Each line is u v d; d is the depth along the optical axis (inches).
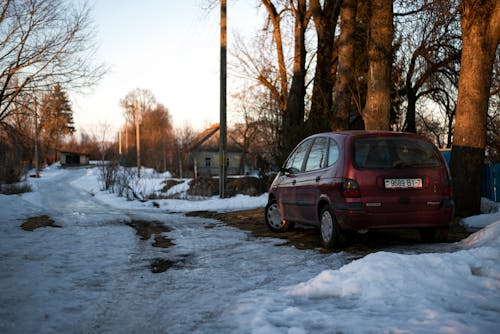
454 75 740.7
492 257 191.9
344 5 598.5
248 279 193.5
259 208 566.9
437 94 878.4
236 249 271.0
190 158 2453.2
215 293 171.9
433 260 178.9
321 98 751.7
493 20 378.3
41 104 788.0
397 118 983.6
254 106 1256.2
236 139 2065.7
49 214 444.1
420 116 1090.1
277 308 143.7
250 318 135.0
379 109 463.2
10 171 1079.6
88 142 4475.9
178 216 481.4
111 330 134.7
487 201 468.8
